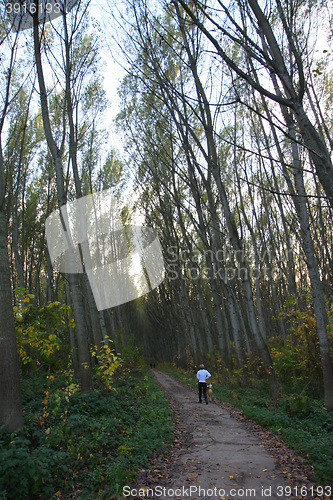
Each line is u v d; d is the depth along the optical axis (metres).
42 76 9.57
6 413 4.89
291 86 4.57
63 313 7.30
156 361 54.47
